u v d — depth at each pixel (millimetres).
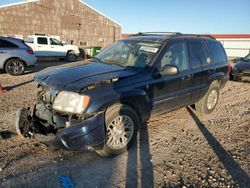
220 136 4555
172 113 5680
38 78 3641
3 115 5020
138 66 4004
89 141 3098
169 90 4273
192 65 4805
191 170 3355
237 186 3057
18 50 10055
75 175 3102
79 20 25156
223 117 5684
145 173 3227
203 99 5523
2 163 3248
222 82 5961
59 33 23859
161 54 4094
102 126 3191
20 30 21125
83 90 3092
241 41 30641
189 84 4742
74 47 18438
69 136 3047
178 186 2998
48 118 3422
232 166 3514
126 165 3387
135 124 3709
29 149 3666
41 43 16562
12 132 4184
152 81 3871
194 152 3869
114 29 28703
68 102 3107
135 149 3846
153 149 3881
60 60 18781
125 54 4355
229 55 32094
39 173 3096
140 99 3707
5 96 6590
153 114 4172
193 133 4617
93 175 3121
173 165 3455
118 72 3666
